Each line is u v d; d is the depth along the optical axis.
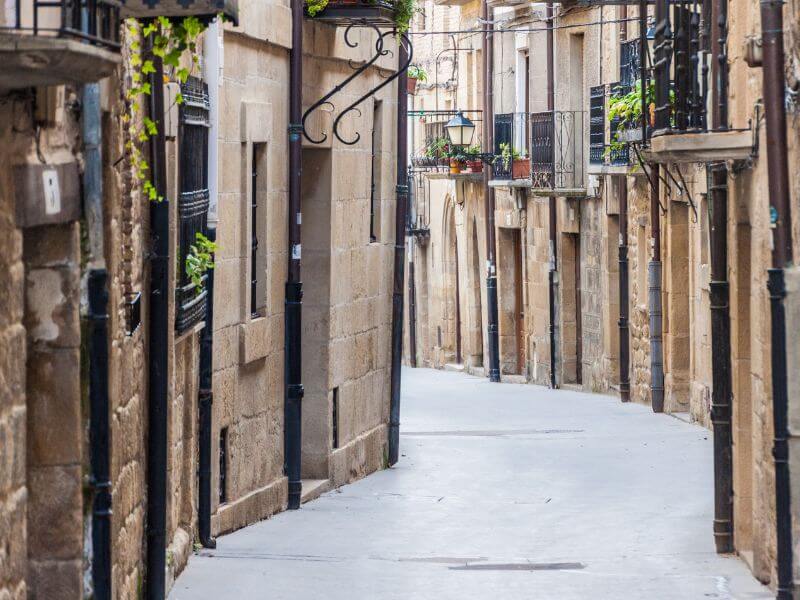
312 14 19.72
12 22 7.79
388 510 19.12
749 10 13.84
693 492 19.78
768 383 13.32
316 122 20.22
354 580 14.10
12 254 8.03
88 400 9.53
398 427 23.91
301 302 19.69
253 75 17.67
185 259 13.76
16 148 8.11
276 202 18.83
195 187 14.54
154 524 12.38
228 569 14.38
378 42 20.11
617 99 30.64
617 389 35.22
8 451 7.96
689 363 30.17
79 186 9.31
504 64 43.22
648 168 30.70
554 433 27.52
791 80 11.74
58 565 9.32
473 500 19.89
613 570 14.67
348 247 21.58
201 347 15.39
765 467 13.45
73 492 9.31
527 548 16.17
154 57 11.84
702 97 14.53
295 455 19.34
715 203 15.27
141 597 12.20
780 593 12.17
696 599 13.12
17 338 8.16
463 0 47.00
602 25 36.00
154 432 12.36
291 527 17.66
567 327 38.75
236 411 17.20
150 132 11.16
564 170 37.81
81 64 7.05
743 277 14.90
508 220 42.50
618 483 20.88
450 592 13.60
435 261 51.22
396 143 23.72
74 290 9.24
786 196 11.83
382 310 23.55
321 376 20.69
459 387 40.34
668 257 30.16
